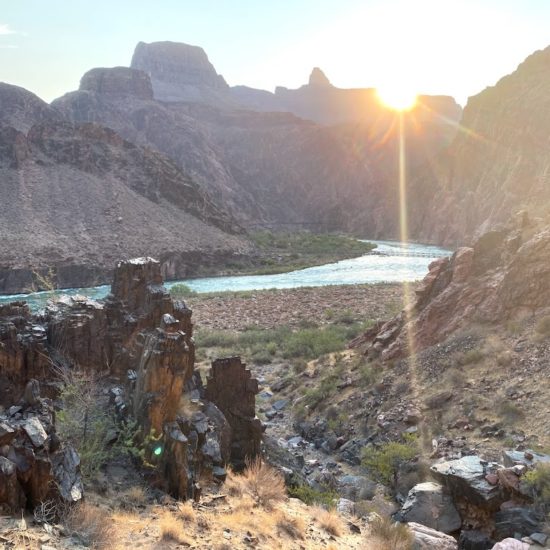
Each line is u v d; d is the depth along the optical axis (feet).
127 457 39.47
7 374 42.65
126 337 52.11
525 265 78.69
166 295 54.34
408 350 83.97
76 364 48.16
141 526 31.86
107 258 341.00
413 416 66.85
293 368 104.06
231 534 33.60
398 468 58.03
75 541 27.71
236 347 133.90
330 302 199.82
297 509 42.50
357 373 85.35
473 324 80.33
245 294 231.09
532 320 74.13
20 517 28.14
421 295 93.20
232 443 50.47
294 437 75.56
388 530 40.45
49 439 32.22
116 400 44.45
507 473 45.16
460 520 46.44
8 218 352.08
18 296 278.67
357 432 71.36
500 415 61.31
